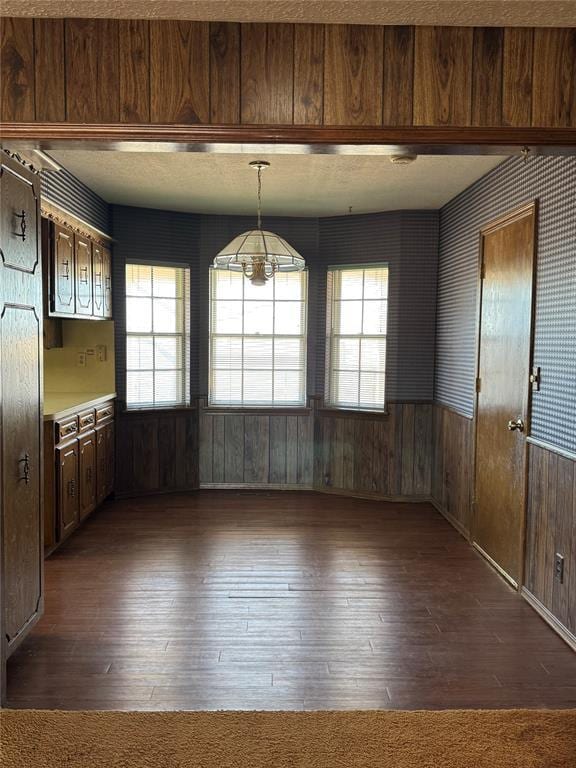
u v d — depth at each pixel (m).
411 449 5.78
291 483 6.22
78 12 2.30
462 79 2.40
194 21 2.36
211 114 2.39
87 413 4.84
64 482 4.33
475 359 4.58
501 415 4.06
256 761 2.17
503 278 4.07
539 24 2.35
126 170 4.47
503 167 4.10
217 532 4.80
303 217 6.08
